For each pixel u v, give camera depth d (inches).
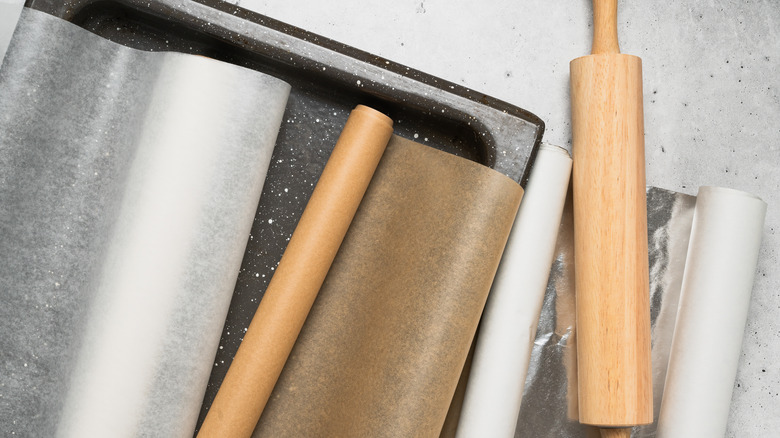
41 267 28.1
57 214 28.5
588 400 30.8
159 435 26.9
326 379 30.3
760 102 40.3
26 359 27.7
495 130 30.9
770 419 38.5
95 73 29.0
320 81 31.3
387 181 31.3
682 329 34.4
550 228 31.9
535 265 31.6
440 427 28.9
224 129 27.4
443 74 35.5
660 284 35.8
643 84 38.4
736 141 39.5
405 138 32.7
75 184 28.9
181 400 27.2
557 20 37.2
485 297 29.6
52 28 27.2
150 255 27.0
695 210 35.8
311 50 30.1
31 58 26.9
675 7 39.4
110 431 26.8
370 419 28.9
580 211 31.8
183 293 27.1
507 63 36.3
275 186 32.1
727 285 33.7
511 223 29.9
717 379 33.3
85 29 29.3
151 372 26.8
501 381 31.0
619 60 31.4
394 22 35.1
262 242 31.9
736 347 33.7
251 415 27.7
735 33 40.3
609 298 30.6
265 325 27.7
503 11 36.5
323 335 30.5
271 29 29.8
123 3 29.2
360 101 32.3
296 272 28.1
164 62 28.4
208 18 29.4
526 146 31.0
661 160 38.2
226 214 27.5
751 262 34.0
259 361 27.5
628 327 30.5
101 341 27.4
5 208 27.2
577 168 32.2
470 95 31.0
